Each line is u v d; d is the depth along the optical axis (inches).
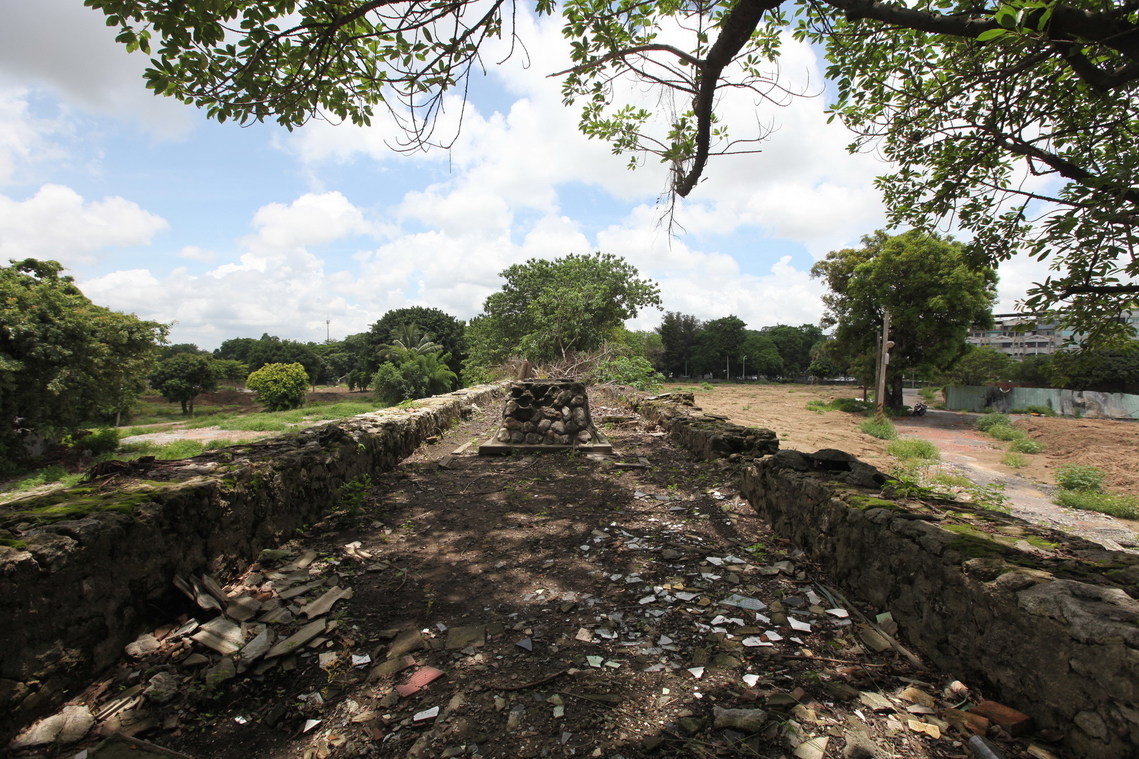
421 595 134.6
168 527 117.0
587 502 211.8
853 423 907.4
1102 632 69.4
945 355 998.4
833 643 109.0
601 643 110.5
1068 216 130.4
